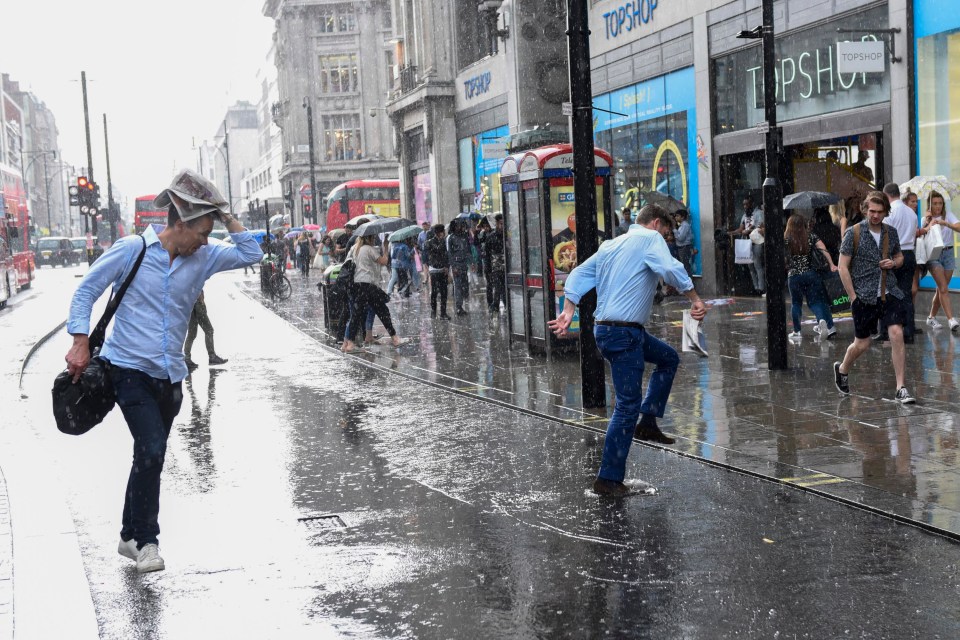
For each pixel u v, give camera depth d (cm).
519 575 527
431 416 995
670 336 1496
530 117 3116
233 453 860
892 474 679
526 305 1387
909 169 1562
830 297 1491
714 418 888
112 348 557
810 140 1809
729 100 2070
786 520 601
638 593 495
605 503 654
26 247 4034
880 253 916
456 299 2125
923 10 1519
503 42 3244
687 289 670
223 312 2545
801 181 1923
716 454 757
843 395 954
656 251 669
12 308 2850
